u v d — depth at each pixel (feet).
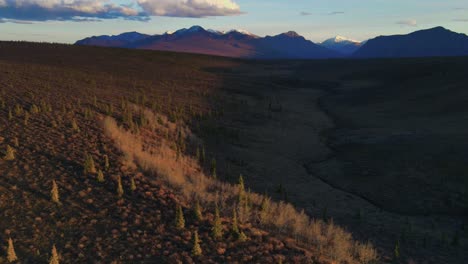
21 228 50.67
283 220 63.21
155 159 87.45
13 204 56.59
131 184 68.44
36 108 116.67
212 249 50.78
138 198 64.03
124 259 46.60
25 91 151.64
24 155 77.10
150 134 122.21
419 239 69.31
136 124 122.52
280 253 51.42
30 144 84.53
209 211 62.75
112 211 58.44
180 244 51.24
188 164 98.84
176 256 48.06
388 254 59.31
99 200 61.57
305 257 50.52
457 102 202.59
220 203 66.95
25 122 101.35
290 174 112.98
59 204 58.49
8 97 135.44
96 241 49.88
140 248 49.29
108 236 51.44
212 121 172.65
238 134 156.35
